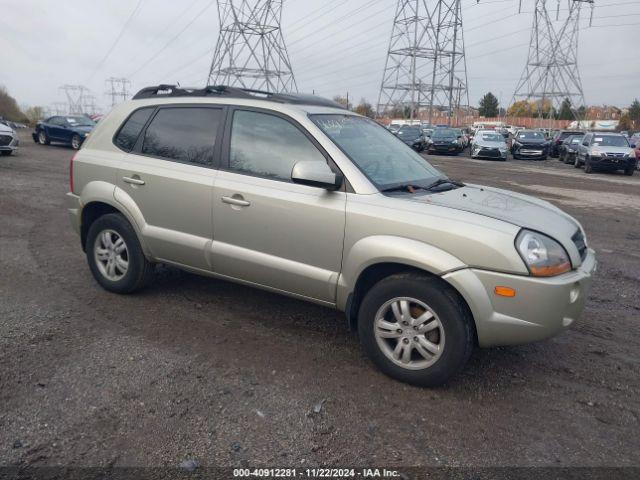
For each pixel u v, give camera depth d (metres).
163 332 4.39
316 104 4.62
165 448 2.94
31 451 2.88
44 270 5.92
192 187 4.48
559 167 25.06
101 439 2.99
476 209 3.66
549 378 3.89
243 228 4.25
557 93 65.38
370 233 3.68
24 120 82.38
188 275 5.83
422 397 3.55
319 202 3.88
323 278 3.92
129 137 5.05
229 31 47.22
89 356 3.93
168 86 5.09
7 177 13.37
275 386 3.62
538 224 3.61
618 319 5.09
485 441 3.11
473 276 3.38
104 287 5.23
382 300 3.70
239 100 4.49
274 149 4.21
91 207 5.25
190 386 3.57
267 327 4.57
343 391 3.59
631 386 3.82
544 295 3.31
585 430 3.26
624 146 21.88
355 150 4.12
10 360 3.82
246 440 3.03
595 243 8.38
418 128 35.38
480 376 3.88
